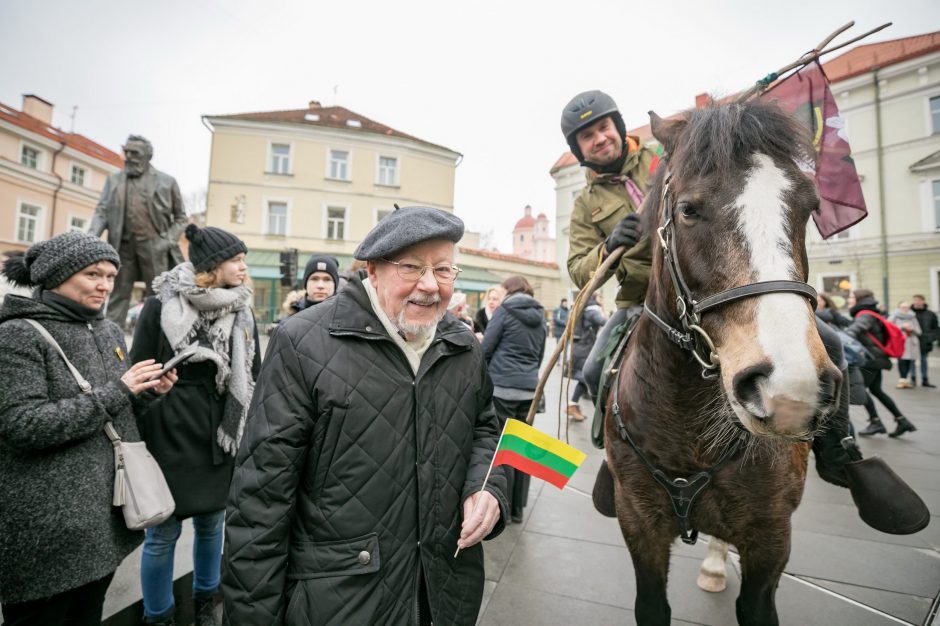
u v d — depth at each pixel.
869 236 19.95
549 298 29.69
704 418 1.58
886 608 2.50
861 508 1.98
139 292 20.69
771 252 1.11
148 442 2.19
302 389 1.35
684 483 1.66
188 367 2.24
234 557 1.26
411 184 25.30
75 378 1.73
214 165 23.20
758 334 1.05
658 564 1.82
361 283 1.51
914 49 20.39
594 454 5.25
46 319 1.74
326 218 24.20
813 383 0.96
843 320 6.91
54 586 1.58
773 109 1.34
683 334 1.44
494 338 3.83
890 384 10.75
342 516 1.33
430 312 1.41
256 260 22.44
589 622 2.44
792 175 1.22
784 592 2.65
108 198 5.46
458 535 1.46
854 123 20.66
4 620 1.63
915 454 5.22
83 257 1.79
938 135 18.78
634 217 1.85
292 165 23.84
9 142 23.48
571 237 2.71
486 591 2.71
